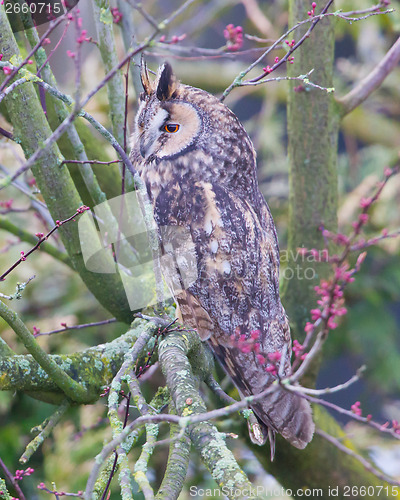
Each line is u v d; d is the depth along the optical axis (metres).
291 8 7.00
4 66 4.32
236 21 15.40
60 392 5.76
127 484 3.76
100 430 8.54
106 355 5.86
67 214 5.96
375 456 9.12
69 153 6.80
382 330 9.78
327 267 7.34
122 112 6.41
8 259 9.23
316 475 7.36
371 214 10.16
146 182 6.57
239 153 6.52
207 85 11.86
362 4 9.98
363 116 12.23
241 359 6.09
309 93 7.07
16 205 9.41
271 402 5.81
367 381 10.36
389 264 10.12
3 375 5.36
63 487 8.03
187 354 5.21
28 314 9.51
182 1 12.14
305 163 7.25
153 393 8.77
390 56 7.29
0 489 4.64
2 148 7.66
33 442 5.38
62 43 6.08
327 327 3.71
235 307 6.18
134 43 5.78
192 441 4.30
